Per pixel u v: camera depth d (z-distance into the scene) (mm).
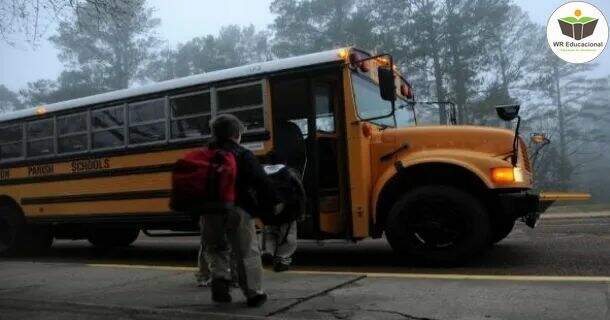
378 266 7387
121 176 8945
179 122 8438
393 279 6121
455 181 7062
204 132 8195
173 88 8500
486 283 5750
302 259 8211
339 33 36625
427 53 33781
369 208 7203
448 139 7059
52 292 6094
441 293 5383
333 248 9375
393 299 5215
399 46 33844
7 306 5402
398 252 7000
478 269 6723
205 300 5434
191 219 8266
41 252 10789
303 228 7406
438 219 6844
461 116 34656
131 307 5156
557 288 5402
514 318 4504
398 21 36031
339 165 7309
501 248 8281
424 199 6852
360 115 7371
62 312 5152
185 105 8398
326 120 7480
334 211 7379
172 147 8430
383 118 7555
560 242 8711
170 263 8773
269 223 5719
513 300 5027
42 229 10430
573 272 6320
